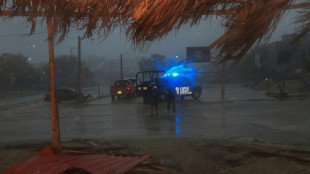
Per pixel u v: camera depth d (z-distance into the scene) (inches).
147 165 215.9
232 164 222.7
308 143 298.0
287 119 479.2
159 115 581.3
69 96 1117.7
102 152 258.1
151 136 362.6
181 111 637.3
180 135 367.2
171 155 245.4
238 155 243.4
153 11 78.7
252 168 201.9
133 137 354.9
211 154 249.6
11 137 398.9
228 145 283.6
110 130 432.1
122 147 283.1
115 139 336.5
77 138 347.6
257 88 1425.9
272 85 1322.6
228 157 239.6
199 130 404.2
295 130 382.6
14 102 1320.1
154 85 573.0
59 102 1110.4
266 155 235.9
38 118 627.2
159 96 570.9
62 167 128.5
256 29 79.1
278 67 1419.8
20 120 598.5
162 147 275.9
